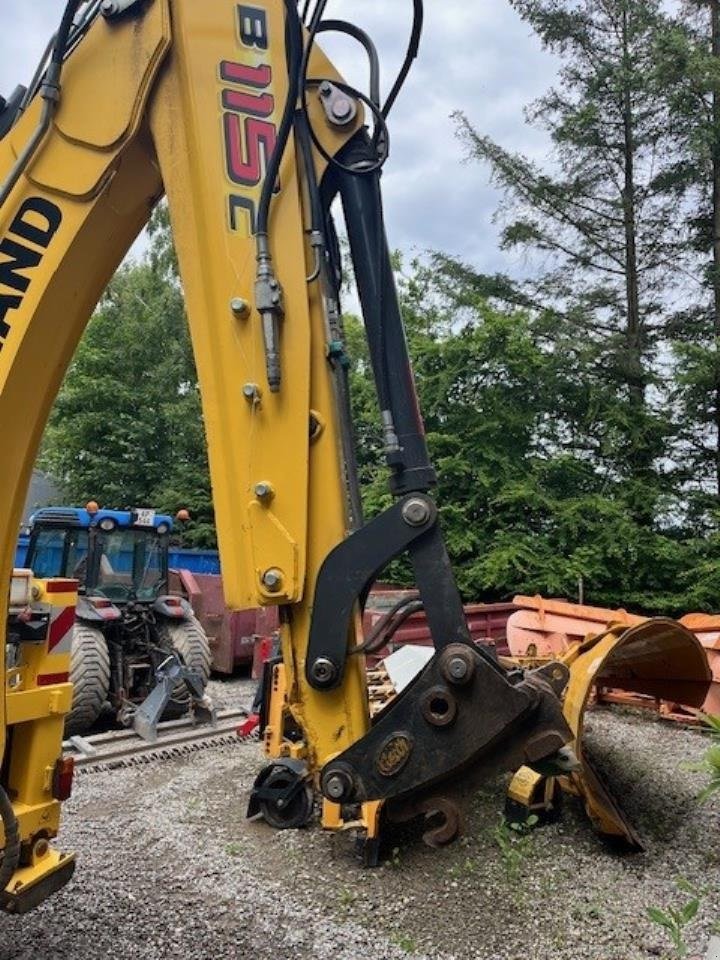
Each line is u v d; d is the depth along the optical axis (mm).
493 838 4262
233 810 4734
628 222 14078
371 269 2143
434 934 3312
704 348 12469
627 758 5770
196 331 2168
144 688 7254
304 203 2193
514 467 12805
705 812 4723
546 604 8242
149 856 4082
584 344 13203
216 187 2168
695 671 5090
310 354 2154
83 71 2275
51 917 3416
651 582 11906
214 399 2150
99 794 5027
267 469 2107
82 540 7613
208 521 18594
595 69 13812
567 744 1875
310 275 2184
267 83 2197
